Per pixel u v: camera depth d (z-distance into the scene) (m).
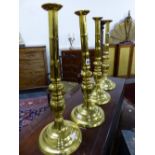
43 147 0.52
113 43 2.78
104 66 0.96
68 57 2.37
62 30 2.69
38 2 2.50
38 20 2.60
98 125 0.66
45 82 2.63
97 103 0.81
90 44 2.77
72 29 2.72
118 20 2.73
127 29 2.73
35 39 2.69
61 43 2.76
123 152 0.81
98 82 0.83
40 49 2.52
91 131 0.62
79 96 0.92
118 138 0.85
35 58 2.51
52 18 0.43
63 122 0.57
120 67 2.73
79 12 0.56
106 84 1.00
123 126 0.91
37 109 2.06
